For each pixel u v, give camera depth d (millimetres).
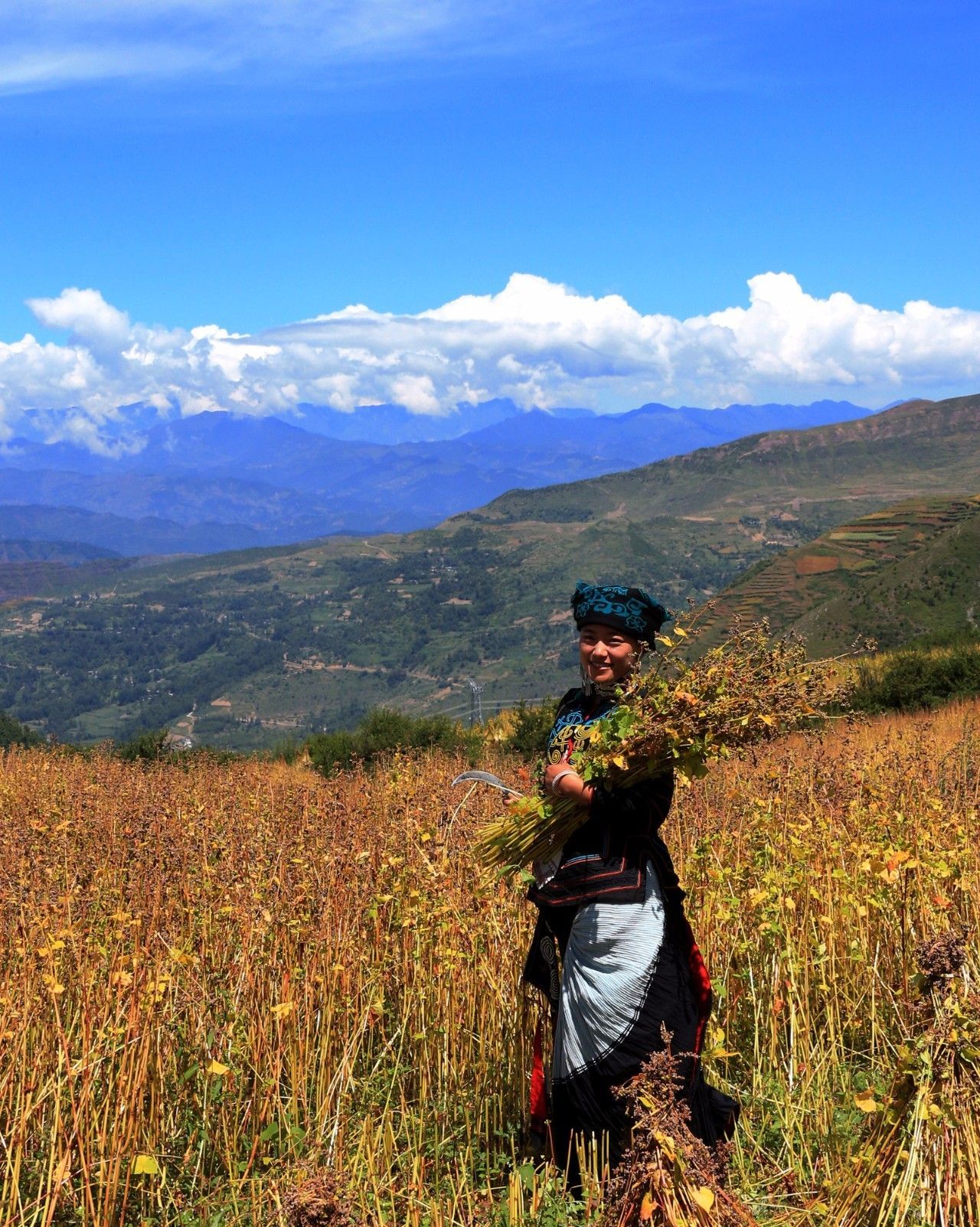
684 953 4039
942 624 99188
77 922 5086
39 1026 4383
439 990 4934
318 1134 4152
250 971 4824
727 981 5168
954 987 3760
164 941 4832
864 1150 3721
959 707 23281
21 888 5461
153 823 7148
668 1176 3137
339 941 5051
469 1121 4430
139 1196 4023
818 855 6160
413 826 6145
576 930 4004
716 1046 4125
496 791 7516
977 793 8352
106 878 5980
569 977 4016
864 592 108250
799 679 3809
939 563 106562
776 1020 5090
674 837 6852
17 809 10844
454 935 5094
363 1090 4562
